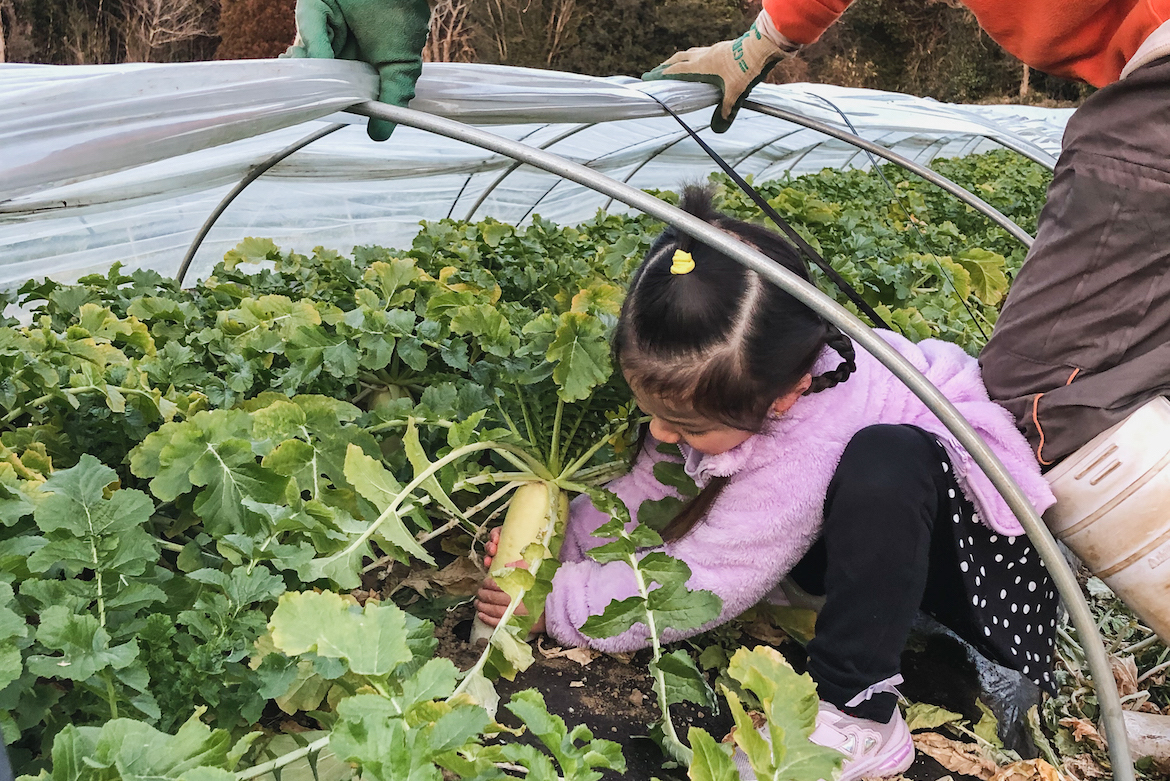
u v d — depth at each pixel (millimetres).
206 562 1217
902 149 6680
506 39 19203
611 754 850
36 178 1094
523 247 2734
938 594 1470
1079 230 1348
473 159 3086
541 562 1295
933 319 2518
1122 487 1273
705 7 19344
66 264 2553
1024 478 1325
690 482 1542
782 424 1385
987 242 3975
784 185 4633
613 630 1283
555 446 1604
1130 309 1314
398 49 1463
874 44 22969
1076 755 1477
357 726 785
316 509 1179
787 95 2955
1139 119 1308
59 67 1406
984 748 1425
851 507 1295
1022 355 1407
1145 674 1677
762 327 1241
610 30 19328
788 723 912
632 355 1297
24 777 742
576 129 3172
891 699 1321
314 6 1444
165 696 988
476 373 1712
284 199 2992
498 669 1272
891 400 1416
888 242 3188
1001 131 3205
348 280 2328
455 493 1740
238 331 1913
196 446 1219
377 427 1492
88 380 1526
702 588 1409
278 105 1308
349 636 896
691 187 1410
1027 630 1432
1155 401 1286
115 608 998
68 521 1016
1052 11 1432
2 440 1425
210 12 19281
